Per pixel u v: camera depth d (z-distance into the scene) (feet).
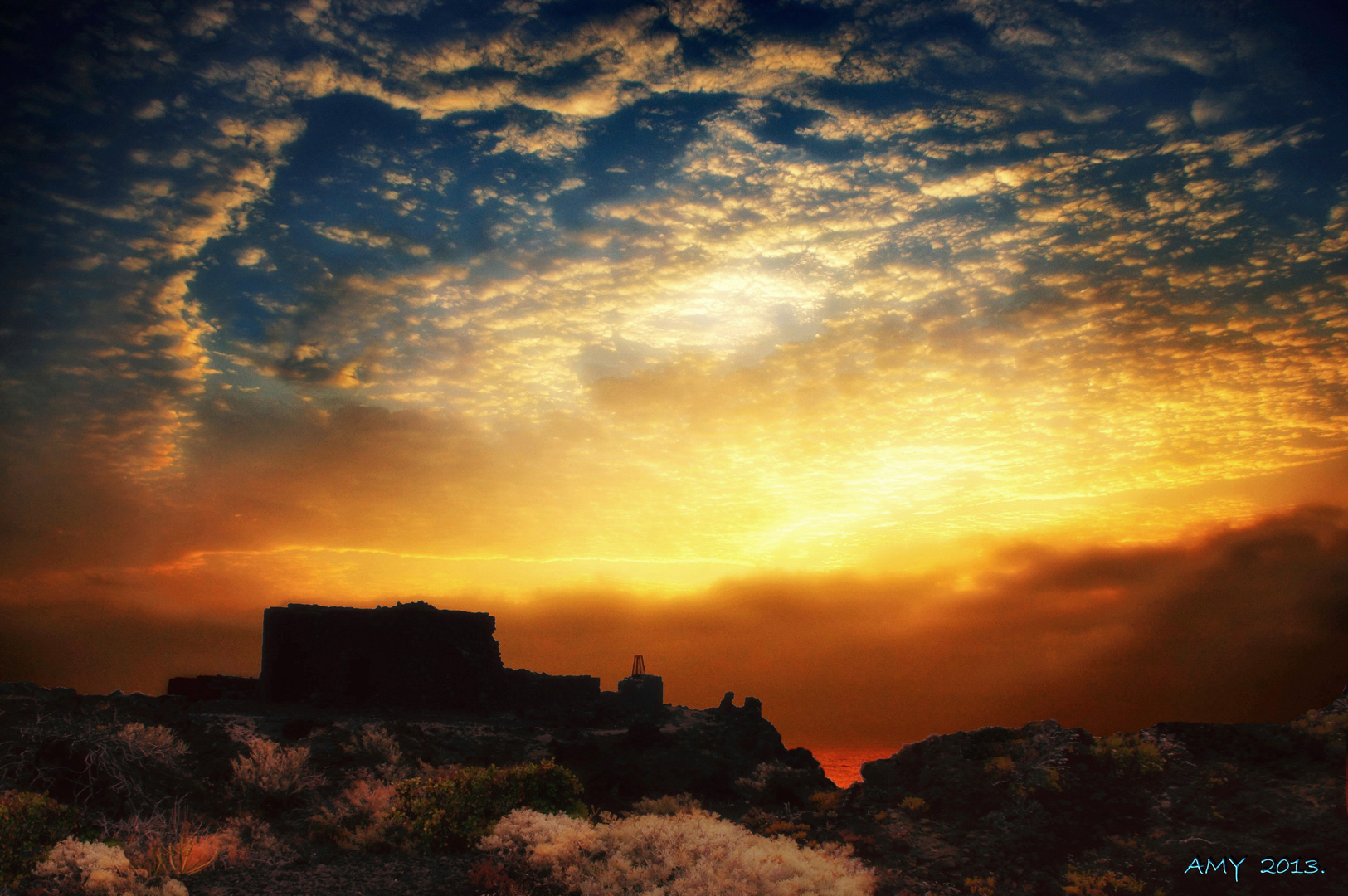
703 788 100.48
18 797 56.08
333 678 134.92
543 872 52.75
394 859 58.18
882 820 60.64
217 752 79.92
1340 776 53.83
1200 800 55.06
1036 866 52.80
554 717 139.85
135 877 50.08
